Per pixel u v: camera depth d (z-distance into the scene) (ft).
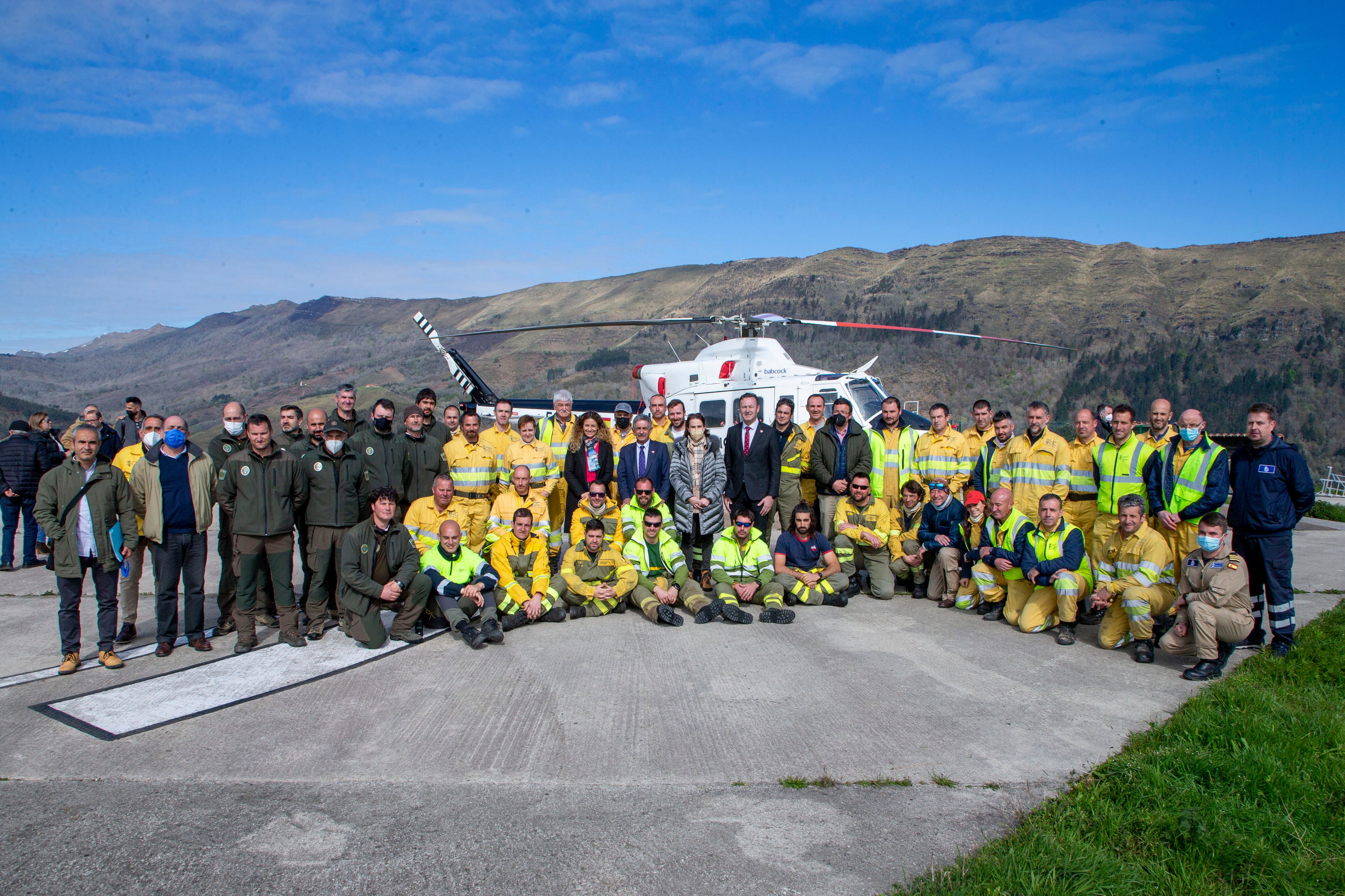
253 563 19.29
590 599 22.40
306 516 20.31
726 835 11.03
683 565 22.85
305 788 12.50
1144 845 10.65
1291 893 9.53
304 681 17.38
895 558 24.75
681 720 14.99
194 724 15.05
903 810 11.70
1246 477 18.74
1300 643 18.88
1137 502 18.95
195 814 11.70
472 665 18.28
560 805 11.89
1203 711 14.62
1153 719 15.08
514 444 26.43
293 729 14.76
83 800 12.17
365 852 10.65
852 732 14.39
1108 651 19.40
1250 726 13.80
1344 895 9.59
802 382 33.53
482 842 10.90
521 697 16.22
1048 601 20.70
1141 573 18.70
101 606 18.30
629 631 20.92
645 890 9.78
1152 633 18.57
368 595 19.48
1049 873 9.78
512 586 21.04
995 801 11.97
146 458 19.26
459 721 15.05
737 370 35.45
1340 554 32.22
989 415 25.48
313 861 10.45
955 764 13.16
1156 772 12.16
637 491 23.06
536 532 21.97
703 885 9.87
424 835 11.07
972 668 17.95
